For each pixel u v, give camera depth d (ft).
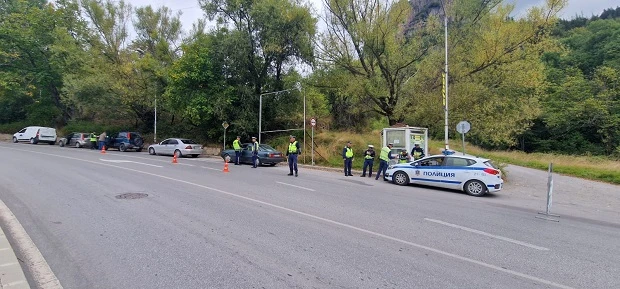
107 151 85.87
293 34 75.46
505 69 56.08
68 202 24.61
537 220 25.11
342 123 93.71
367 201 29.12
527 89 59.00
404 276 13.29
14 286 11.28
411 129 54.49
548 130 131.54
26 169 41.50
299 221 21.18
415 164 42.14
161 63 93.86
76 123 119.55
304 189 34.30
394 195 33.40
